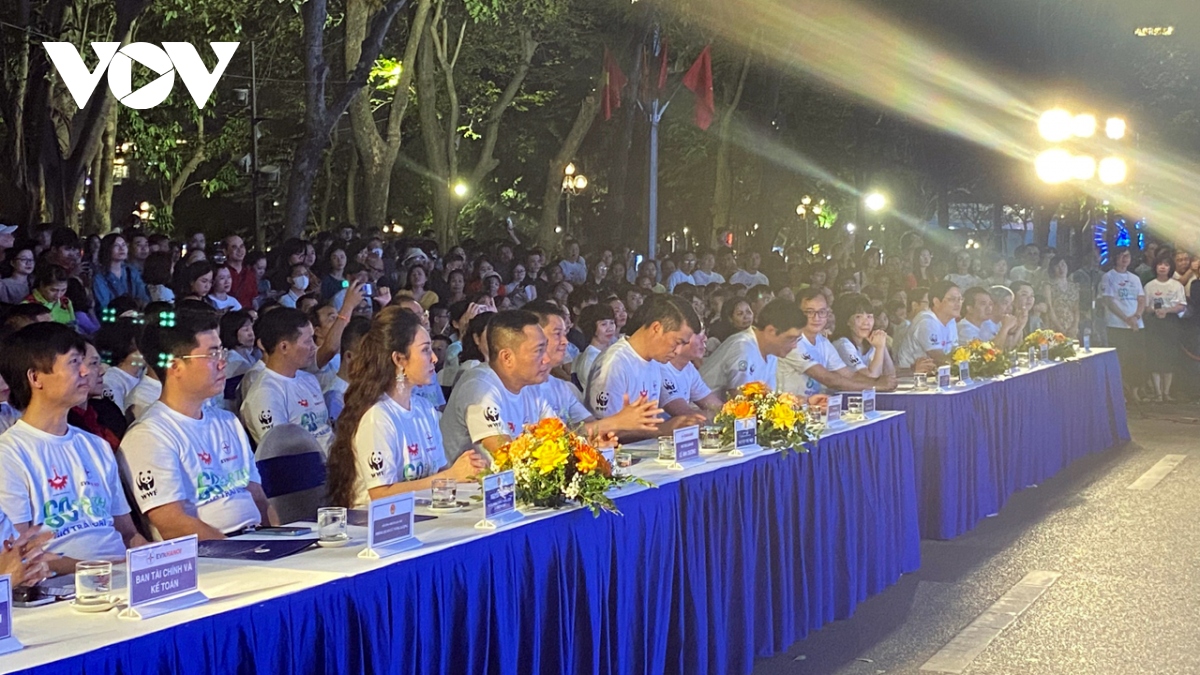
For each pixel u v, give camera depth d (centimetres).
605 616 550
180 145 3269
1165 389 1941
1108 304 1906
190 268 998
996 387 1101
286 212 1611
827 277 1783
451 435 666
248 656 380
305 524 512
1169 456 1398
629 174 2691
